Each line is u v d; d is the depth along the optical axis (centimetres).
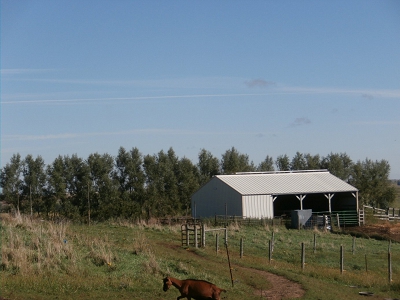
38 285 1723
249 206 5366
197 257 2830
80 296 1638
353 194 5753
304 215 4991
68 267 2003
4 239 2341
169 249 3094
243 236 4025
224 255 2986
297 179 5962
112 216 5316
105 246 2509
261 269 2506
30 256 2080
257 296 1873
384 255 3491
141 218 5162
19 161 6481
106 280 1881
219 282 2034
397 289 2273
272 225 4953
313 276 2492
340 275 2538
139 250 2498
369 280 2455
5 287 1661
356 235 4653
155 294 1741
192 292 1516
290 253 3322
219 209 5731
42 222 3403
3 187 6369
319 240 4144
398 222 5753
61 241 2369
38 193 6469
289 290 2038
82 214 6128
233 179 5828
